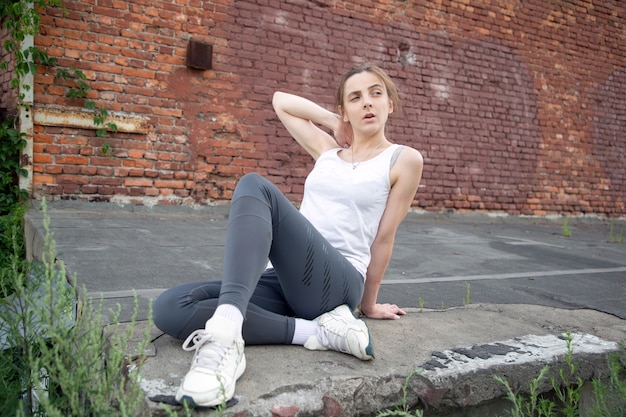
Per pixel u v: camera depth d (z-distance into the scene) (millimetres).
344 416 1569
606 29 9000
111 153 5402
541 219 8398
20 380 1665
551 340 2154
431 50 7383
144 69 5547
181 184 5777
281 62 6293
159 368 1548
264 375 1568
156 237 4137
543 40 8344
